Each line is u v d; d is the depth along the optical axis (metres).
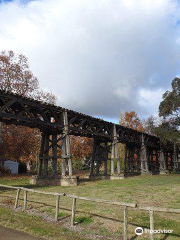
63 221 7.42
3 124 30.78
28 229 6.62
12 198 10.67
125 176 23.72
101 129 21.95
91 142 48.34
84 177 22.41
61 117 17.23
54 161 17.28
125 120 42.44
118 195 11.66
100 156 24.23
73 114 18.20
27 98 14.22
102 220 7.41
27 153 34.84
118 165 22.98
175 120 34.84
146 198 10.92
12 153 32.72
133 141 27.89
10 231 6.52
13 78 28.78
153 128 36.91
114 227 6.80
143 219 7.50
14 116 13.62
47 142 17.94
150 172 29.59
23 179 21.86
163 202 10.02
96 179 21.50
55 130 17.73
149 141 33.72
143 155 29.72
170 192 13.03
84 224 7.12
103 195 11.65
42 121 15.40
